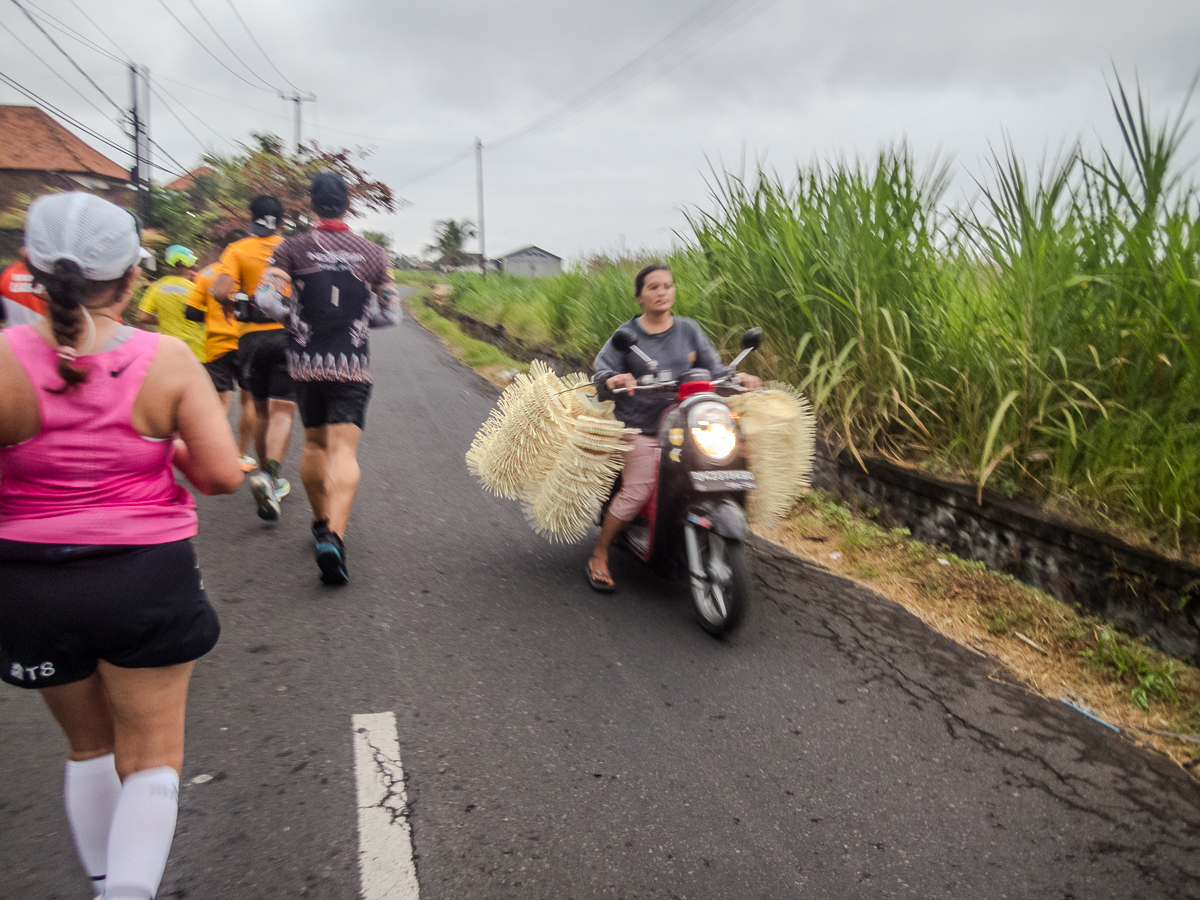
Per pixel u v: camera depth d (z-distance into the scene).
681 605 4.46
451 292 29.05
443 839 2.55
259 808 2.62
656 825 2.68
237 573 4.47
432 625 4.02
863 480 5.87
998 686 3.76
